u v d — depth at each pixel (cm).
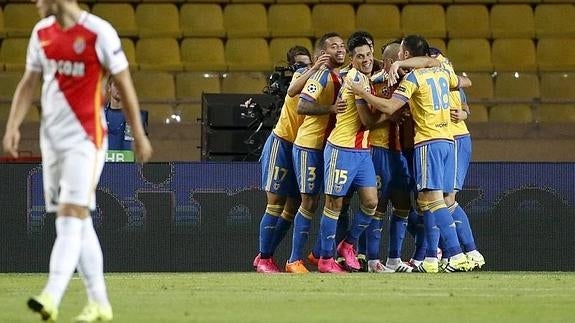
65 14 1964
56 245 1927
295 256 3600
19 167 3772
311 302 2400
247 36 5659
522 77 5178
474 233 3834
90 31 1961
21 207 3778
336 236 3731
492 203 3834
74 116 1953
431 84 3444
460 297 2541
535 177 3838
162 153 4775
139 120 2005
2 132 4778
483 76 5178
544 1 5822
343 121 3469
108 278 3272
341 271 3584
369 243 3656
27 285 2986
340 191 3481
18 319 2025
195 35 5662
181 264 3791
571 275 3425
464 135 3650
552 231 3844
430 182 3462
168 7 5738
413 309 2241
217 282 3053
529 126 4916
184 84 5125
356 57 3438
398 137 3622
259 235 3781
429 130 3456
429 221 3506
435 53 3647
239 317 2062
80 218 1953
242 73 5066
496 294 2631
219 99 4028
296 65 3991
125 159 3991
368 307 2281
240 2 5788
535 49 5719
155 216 3784
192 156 4788
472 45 5662
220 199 3803
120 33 5644
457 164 3641
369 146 3534
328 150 3478
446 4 5831
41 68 2003
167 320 2005
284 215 3653
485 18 5759
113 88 3991
